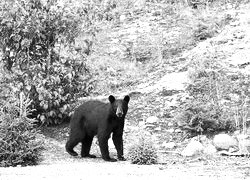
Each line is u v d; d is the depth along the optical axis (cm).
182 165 1234
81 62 1673
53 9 1627
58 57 1652
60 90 1598
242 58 1731
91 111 1392
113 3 2295
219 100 1524
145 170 1146
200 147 1366
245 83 1602
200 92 1556
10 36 1591
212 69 1627
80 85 1666
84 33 1753
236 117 1462
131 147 1311
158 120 1571
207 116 1463
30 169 1177
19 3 1591
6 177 1067
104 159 1345
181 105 1599
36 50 1638
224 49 1816
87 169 1165
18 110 1365
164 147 1438
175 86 1709
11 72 1612
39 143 1350
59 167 1208
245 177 1066
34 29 1588
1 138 1298
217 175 1088
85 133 1409
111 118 1339
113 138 1369
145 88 1772
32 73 1599
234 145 1374
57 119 1627
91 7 1723
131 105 1678
